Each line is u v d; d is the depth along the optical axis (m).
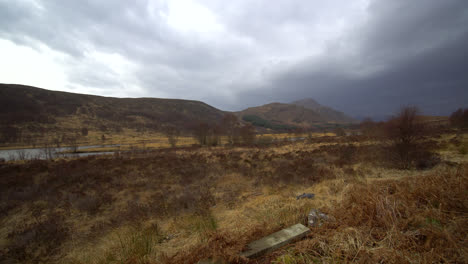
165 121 147.75
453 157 11.02
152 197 9.09
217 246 2.34
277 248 2.43
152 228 5.20
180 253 2.74
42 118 106.62
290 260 2.13
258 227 2.97
